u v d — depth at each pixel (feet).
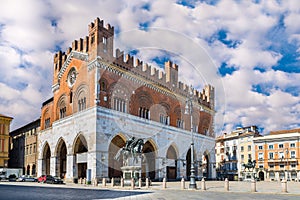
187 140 209.56
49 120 206.49
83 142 164.25
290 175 300.20
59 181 158.61
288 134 311.88
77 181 162.71
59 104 188.65
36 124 240.53
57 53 199.72
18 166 262.88
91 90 158.61
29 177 194.18
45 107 212.64
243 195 85.15
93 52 160.56
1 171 210.59
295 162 300.20
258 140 324.80
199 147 220.84
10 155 283.59
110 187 119.96
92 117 154.10
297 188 130.11
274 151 313.94
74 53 177.58
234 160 343.46
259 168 318.86
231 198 74.23
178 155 203.21
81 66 169.78
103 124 154.71
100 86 156.87
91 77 159.84
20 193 78.28
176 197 73.72
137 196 74.28
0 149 236.02
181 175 205.87
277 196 82.79
